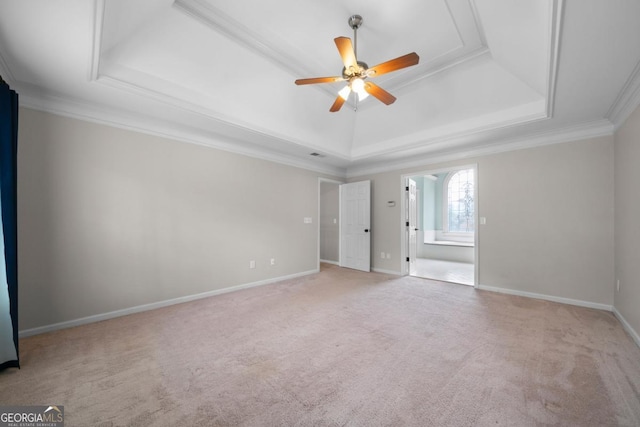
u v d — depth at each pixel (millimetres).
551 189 3553
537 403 1580
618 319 2867
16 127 2076
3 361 1930
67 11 1551
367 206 5590
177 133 3475
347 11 2330
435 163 4750
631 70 2121
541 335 2494
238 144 4113
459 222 7629
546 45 1975
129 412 1524
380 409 1546
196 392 1701
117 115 3000
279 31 2582
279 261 4738
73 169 2744
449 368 1959
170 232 3416
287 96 3584
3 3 1465
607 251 3170
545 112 2996
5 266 1944
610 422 1431
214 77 2975
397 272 5238
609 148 3174
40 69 2170
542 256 3621
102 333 2561
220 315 3041
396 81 3441
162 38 2457
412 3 2238
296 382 1804
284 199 4840
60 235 2668
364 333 2561
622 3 1457
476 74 3172
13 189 2012
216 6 2273
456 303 3451
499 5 1906
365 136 4812
